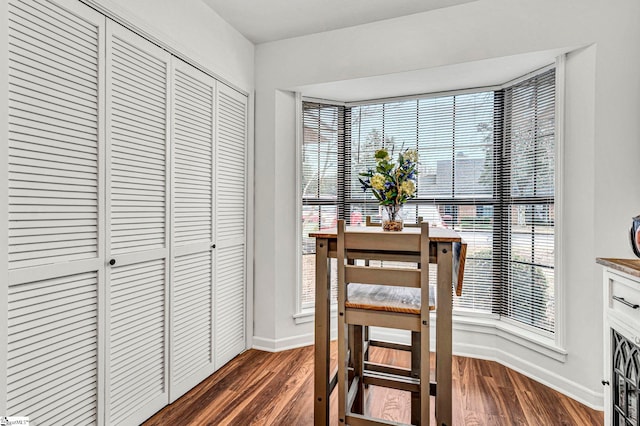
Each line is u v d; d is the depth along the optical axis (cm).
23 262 126
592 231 197
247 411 190
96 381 153
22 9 124
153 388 186
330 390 170
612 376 133
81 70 146
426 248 144
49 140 134
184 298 209
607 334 136
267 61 278
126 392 169
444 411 148
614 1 192
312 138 303
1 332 118
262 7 228
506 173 263
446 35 230
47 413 134
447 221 282
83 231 148
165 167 193
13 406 123
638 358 114
